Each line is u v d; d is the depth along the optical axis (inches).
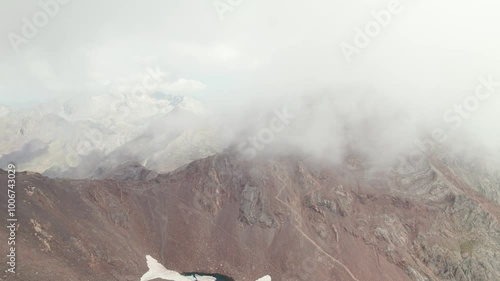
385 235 6781.5
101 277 4845.0
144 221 6550.2
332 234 6752.0
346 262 6299.2
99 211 6067.9
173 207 6958.7
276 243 6550.2
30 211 4854.8
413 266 6392.7
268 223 6801.2
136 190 7057.1
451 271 6407.5
